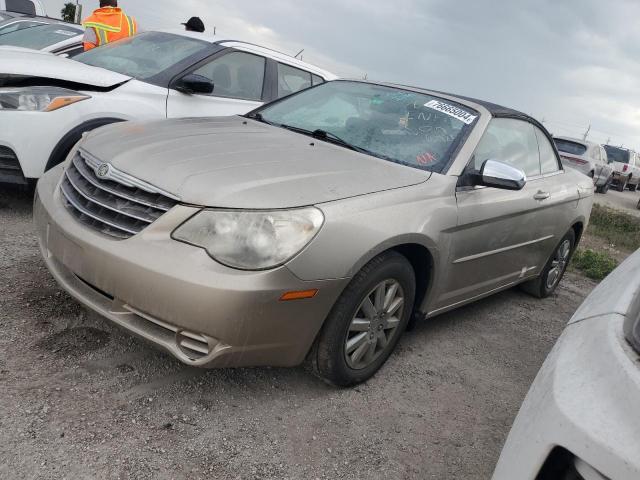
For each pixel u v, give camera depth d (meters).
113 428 2.37
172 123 3.52
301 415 2.72
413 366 3.45
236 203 2.43
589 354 1.50
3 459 2.09
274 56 6.20
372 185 2.91
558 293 5.69
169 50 5.55
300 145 3.30
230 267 2.34
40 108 4.29
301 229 2.44
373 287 2.82
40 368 2.65
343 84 4.33
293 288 2.42
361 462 2.49
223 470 2.27
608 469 1.25
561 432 1.35
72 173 3.00
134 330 2.49
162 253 2.39
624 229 11.94
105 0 6.64
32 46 7.51
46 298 3.28
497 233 3.71
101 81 4.72
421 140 3.57
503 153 4.01
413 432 2.79
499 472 1.54
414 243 2.95
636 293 1.66
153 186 2.56
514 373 3.67
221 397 2.73
